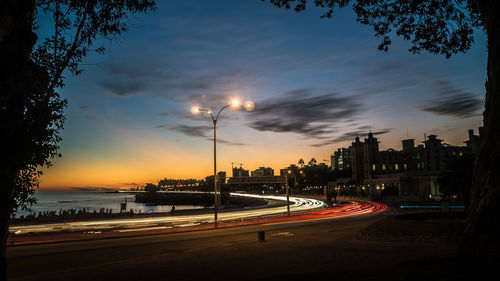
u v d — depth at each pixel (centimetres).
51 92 764
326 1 1633
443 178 3256
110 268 1186
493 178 912
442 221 1683
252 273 1013
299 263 1153
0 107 520
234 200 17462
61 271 1152
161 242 1952
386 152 10262
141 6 907
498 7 984
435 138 9069
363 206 5762
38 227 2988
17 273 1164
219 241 1925
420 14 1627
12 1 531
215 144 3023
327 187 12669
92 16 884
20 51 550
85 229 2819
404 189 7638
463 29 1599
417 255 1194
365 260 1145
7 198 538
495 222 881
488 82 1010
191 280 956
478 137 8375
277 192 16412
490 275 786
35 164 866
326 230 2342
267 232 2359
